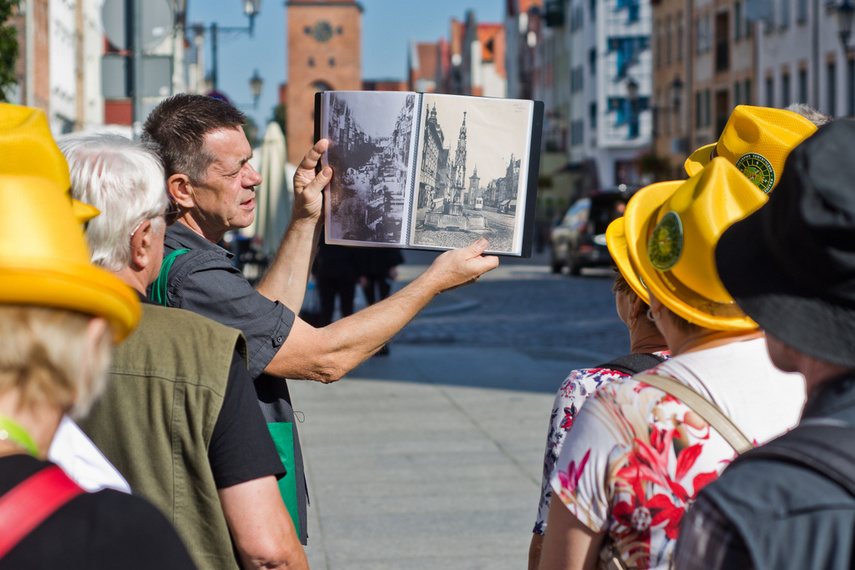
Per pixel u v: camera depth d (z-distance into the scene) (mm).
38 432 1311
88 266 1283
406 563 4965
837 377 1371
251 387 2160
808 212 1310
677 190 1881
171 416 2076
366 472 6652
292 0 116188
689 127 48375
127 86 9266
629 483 1742
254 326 2486
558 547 1812
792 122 2607
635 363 2256
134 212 2160
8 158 1700
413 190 2639
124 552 1235
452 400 9281
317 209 2719
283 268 2762
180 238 2705
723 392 1774
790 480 1254
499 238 2639
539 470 6676
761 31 39219
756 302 1396
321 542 5277
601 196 29219
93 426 2094
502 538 5332
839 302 1328
